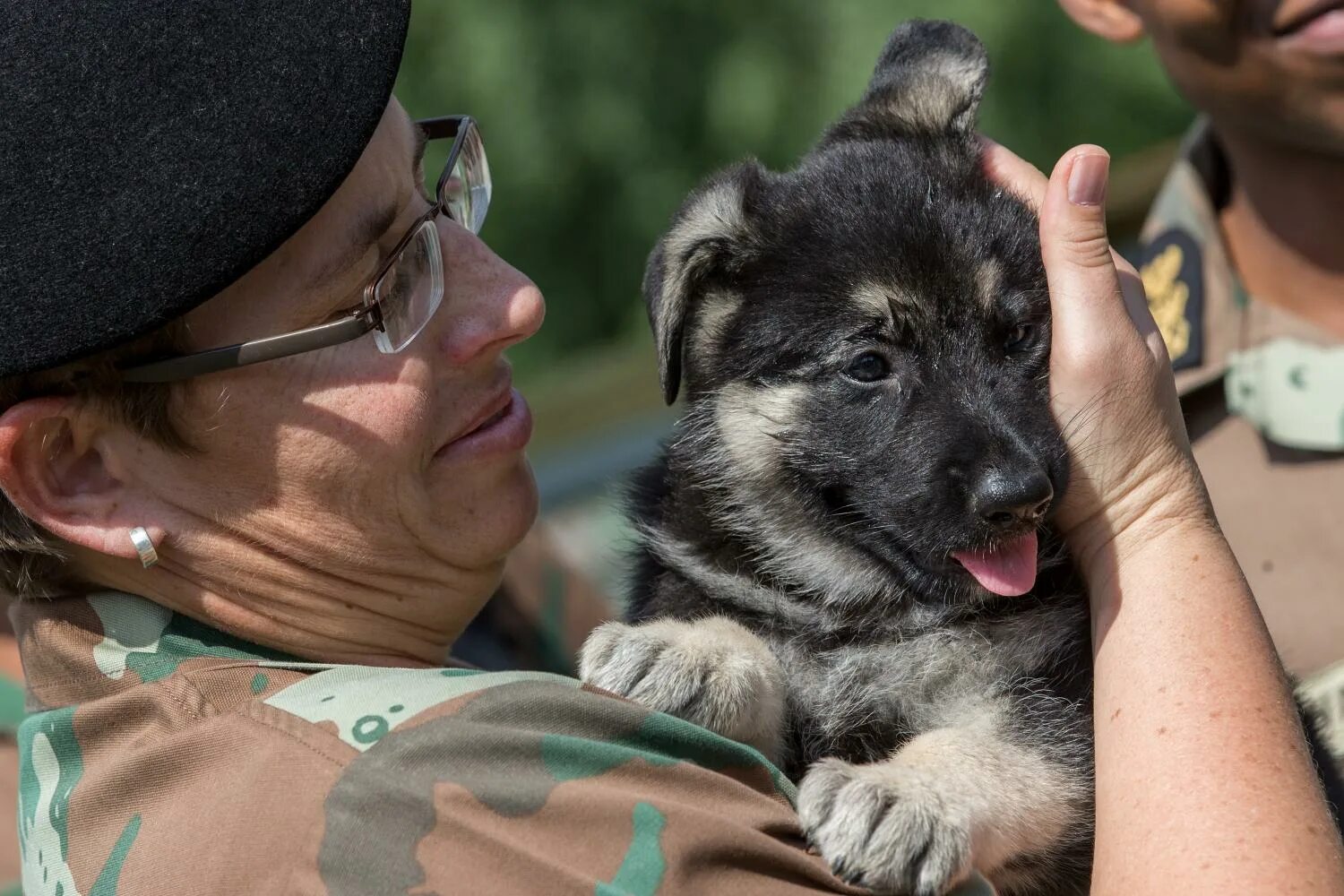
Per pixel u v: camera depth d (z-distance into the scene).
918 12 17.45
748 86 18.05
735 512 4.46
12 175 2.97
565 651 6.09
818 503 4.40
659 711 3.51
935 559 4.07
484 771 2.88
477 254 3.79
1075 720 3.88
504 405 3.82
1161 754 3.10
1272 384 5.18
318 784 2.87
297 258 3.29
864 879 3.16
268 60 3.10
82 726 3.18
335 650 3.58
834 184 4.68
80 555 3.36
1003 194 4.59
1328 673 4.84
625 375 7.70
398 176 3.54
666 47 18.94
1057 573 4.12
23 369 2.99
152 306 3.01
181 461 3.32
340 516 3.46
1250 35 4.96
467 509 3.73
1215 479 5.31
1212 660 3.24
